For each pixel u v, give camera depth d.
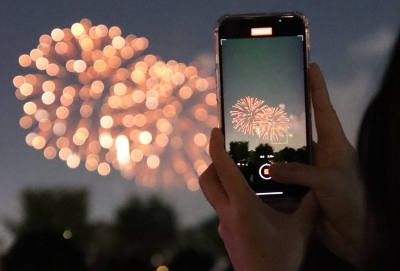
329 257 0.71
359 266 0.64
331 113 0.66
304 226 0.65
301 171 0.64
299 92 0.70
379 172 0.58
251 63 0.70
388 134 0.58
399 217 0.57
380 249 0.58
